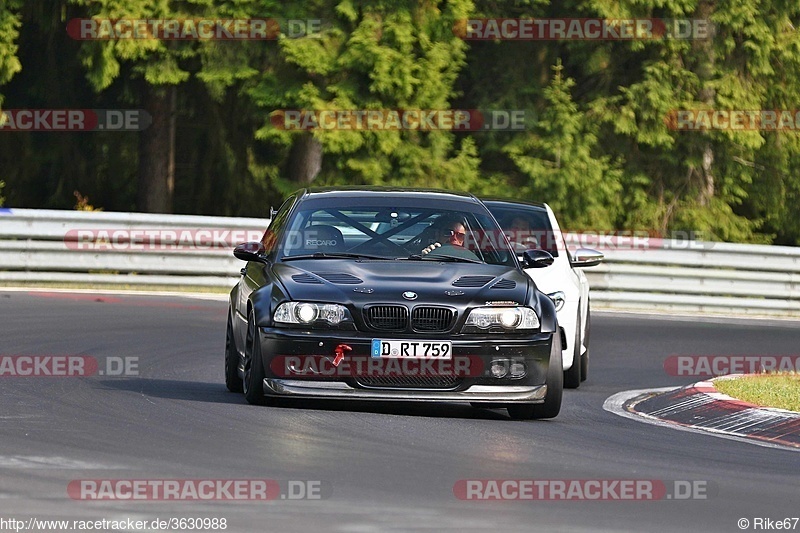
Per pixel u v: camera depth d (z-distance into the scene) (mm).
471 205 26938
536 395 23234
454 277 23938
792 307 53562
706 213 74125
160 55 63250
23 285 47469
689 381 32844
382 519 14719
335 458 18344
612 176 71188
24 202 72062
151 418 21484
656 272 52062
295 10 63969
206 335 36906
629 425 24234
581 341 31594
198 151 73750
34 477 16188
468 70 73688
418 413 24234
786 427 23672
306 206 26406
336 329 22719
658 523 15336
